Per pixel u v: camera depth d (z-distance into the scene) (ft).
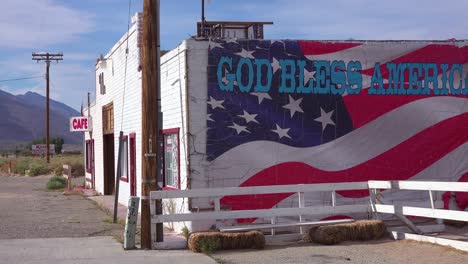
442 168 50.57
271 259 35.65
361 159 49.14
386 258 35.58
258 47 47.47
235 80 46.93
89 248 39.50
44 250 38.60
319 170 48.26
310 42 48.57
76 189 100.99
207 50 46.52
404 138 49.98
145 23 40.70
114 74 79.25
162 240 40.52
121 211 64.95
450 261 34.35
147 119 40.45
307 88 48.32
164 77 52.85
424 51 50.60
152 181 40.11
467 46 51.42
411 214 41.78
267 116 47.44
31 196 87.61
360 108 49.29
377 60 49.73
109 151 89.15
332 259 35.42
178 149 48.21
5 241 42.60
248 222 45.88
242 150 46.83
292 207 46.75
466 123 51.11
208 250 37.99
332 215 47.44
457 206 50.42
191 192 40.86
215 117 46.44
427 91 50.57
